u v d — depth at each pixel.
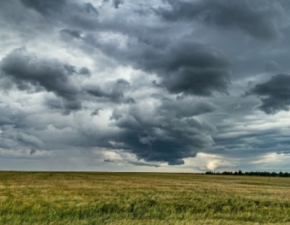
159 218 18.62
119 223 16.03
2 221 15.42
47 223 15.80
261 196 28.44
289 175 125.06
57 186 33.62
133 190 30.86
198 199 25.52
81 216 18.72
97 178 57.06
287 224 16.77
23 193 25.72
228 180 65.12
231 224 16.17
